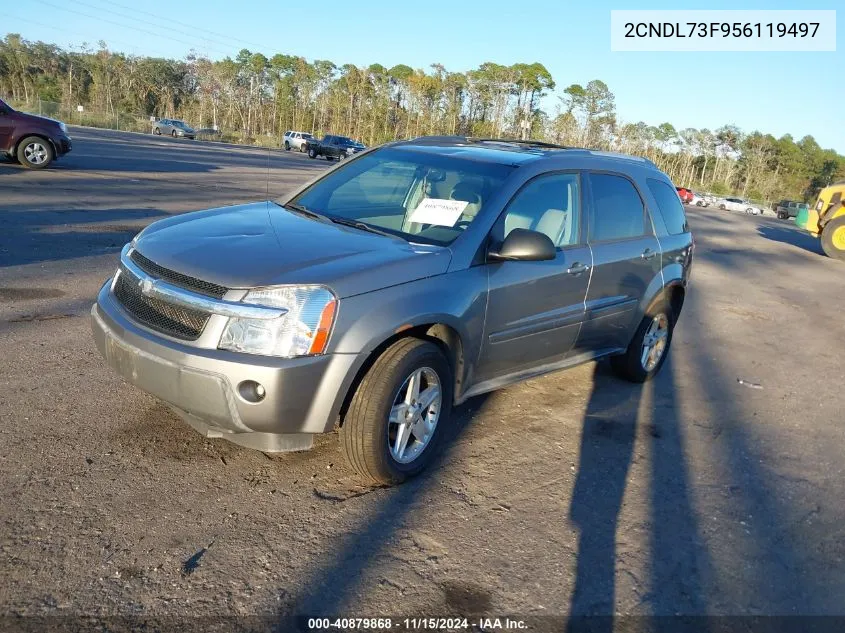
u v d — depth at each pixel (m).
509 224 4.28
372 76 87.75
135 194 13.98
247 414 3.21
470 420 4.81
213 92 87.00
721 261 15.88
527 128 83.75
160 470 3.64
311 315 3.26
